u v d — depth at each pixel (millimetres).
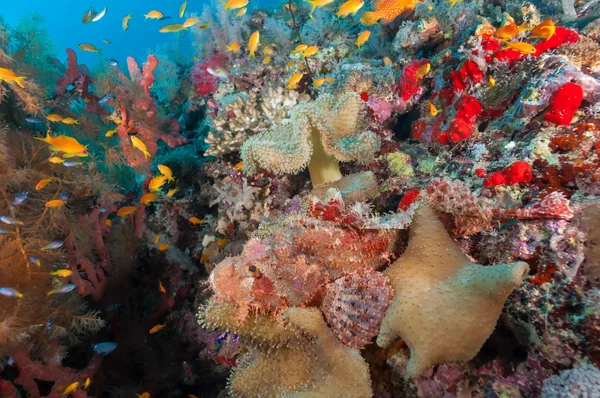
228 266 260
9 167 462
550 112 307
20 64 529
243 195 538
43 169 521
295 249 264
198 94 809
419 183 389
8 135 491
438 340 209
